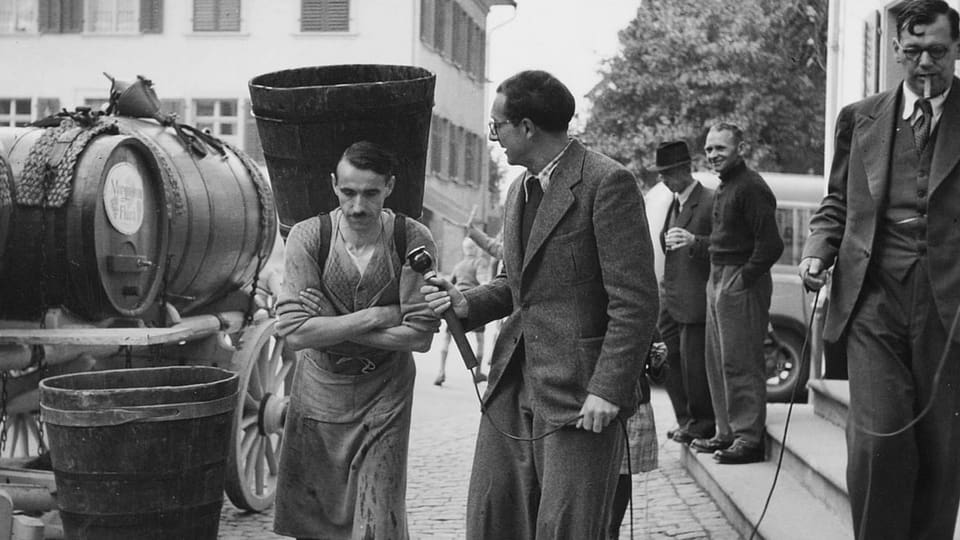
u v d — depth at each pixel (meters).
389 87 4.86
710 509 7.33
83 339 6.01
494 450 4.35
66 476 4.84
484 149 41.56
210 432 4.95
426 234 4.79
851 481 4.74
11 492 5.85
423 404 12.87
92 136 6.27
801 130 24.19
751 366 7.92
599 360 4.05
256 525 7.15
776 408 9.04
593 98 26.42
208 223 7.18
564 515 4.12
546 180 4.20
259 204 7.77
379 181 4.56
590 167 4.13
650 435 5.61
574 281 4.13
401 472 4.89
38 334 6.00
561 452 4.14
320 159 4.93
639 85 25.25
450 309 4.40
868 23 8.91
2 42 33.09
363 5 32.53
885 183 4.64
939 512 4.73
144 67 32.91
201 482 4.94
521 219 4.27
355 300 4.70
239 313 7.75
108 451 4.77
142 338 6.08
